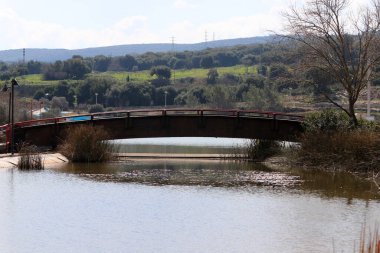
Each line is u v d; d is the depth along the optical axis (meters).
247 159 54.28
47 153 51.25
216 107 132.25
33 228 25.59
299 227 26.05
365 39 48.84
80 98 162.38
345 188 36.16
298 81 51.38
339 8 49.34
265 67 166.00
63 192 33.84
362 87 49.59
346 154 44.66
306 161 47.94
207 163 51.22
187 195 33.59
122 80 183.50
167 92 157.62
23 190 34.22
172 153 61.38
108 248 22.86
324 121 49.25
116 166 47.31
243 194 34.03
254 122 54.06
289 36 50.78
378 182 38.38
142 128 54.28
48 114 100.31
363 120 49.94
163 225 26.38
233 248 22.95
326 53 49.72
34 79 195.50
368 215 28.33
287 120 53.44
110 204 30.72
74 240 23.84
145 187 36.22
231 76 188.88
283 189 35.84
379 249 18.38
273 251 22.56
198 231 25.41
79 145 49.31
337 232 25.17
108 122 53.97
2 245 23.09
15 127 52.44
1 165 44.38
